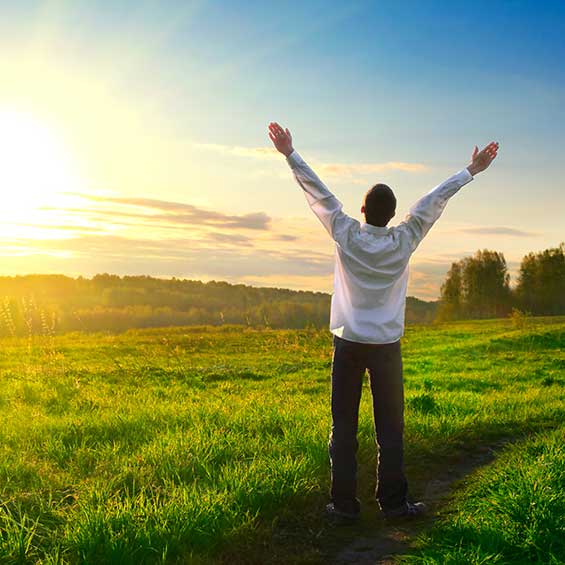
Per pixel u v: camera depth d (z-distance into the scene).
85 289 76.75
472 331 38.28
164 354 23.67
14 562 3.89
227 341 29.28
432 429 7.65
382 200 4.79
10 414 9.77
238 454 6.36
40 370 16.72
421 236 4.83
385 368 4.79
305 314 39.91
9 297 17.31
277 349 26.00
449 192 4.84
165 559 4.03
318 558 4.37
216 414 8.77
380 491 4.98
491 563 3.89
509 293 92.56
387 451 4.91
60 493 5.24
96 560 3.98
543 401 11.09
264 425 7.87
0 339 25.58
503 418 8.84
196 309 77.25
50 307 19.94
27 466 6.02
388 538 4.69
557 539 4.17
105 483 5.27
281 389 14.57
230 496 4.91
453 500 5.47
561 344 28.31
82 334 33.00
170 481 5.44
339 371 4.87
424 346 29.52
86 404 11.17
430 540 4.37
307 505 5.17
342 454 4.91
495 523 4.42
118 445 7.01
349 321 4.74
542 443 6.83
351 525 4.92
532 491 4.77
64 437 7.60
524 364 21.73
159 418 8.74
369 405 10.26
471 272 93.38
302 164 4.87
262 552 4.41
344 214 4.82
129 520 4.34
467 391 14.34
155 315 74.19
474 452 7.21
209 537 4.32
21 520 4.32
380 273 4.69
